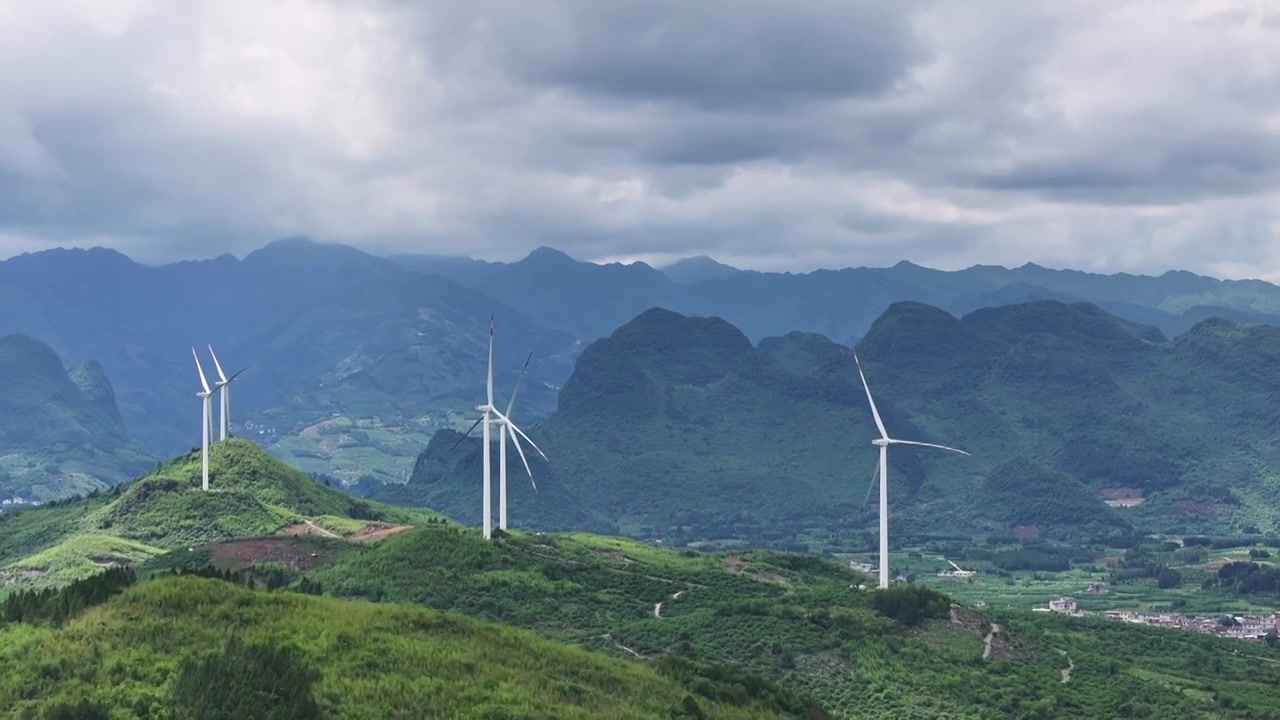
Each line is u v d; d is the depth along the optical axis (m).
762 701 199.25
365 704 146.38
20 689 140.88
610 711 163.88
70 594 173.12
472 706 150.88
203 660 148.88
